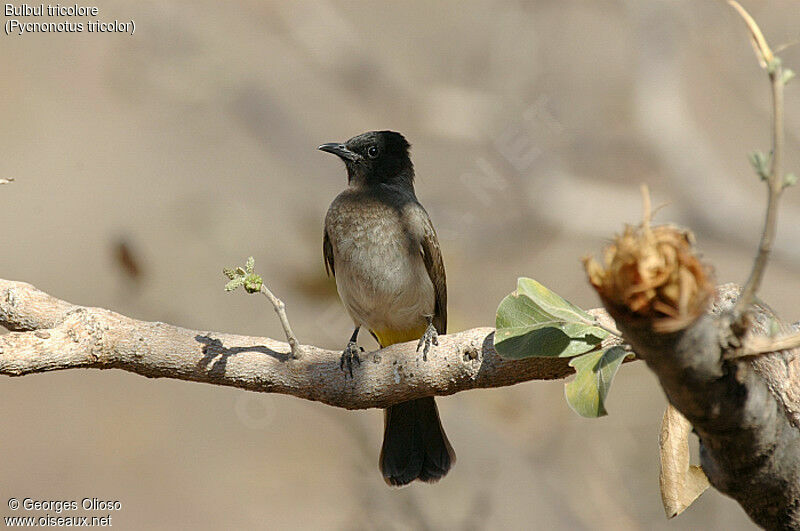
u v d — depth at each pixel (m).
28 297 5.36
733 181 15.10
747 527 10.20
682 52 15.22
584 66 15.14
